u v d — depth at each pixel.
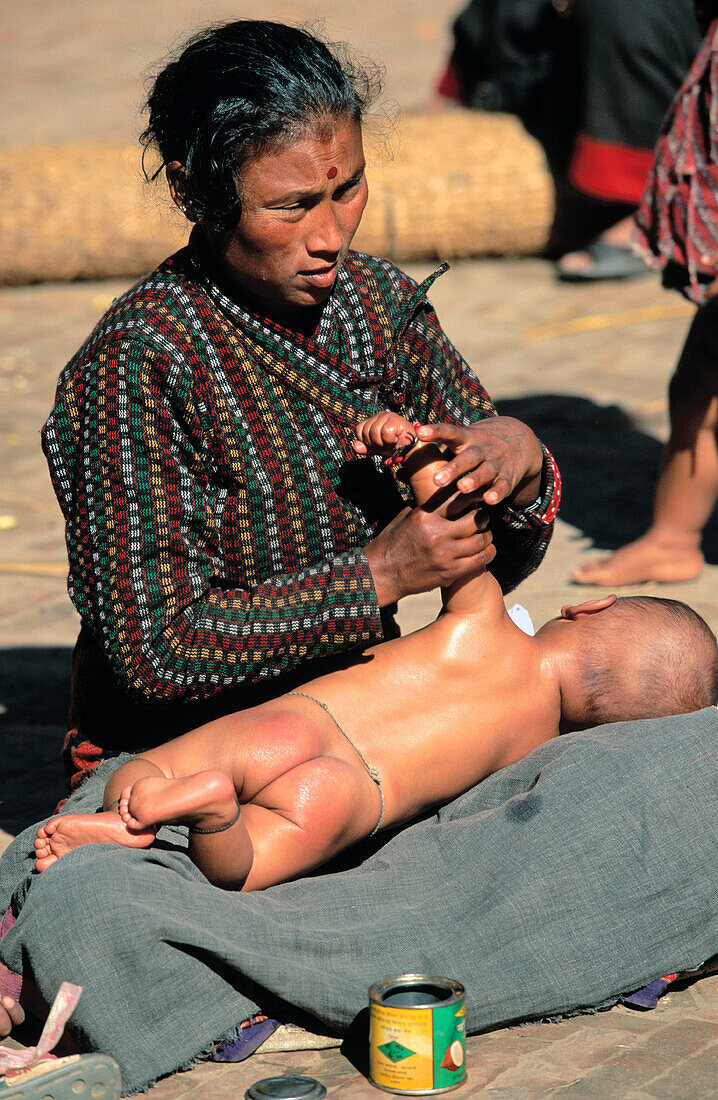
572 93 9.67
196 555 2.98
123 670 2.95
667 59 9.02
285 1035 2.81
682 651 3.44
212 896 2.76
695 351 4.98
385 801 3.08
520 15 10.09
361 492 3.12
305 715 3.04
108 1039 2.65
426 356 3.28
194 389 2.95
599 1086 2.62
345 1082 2.66
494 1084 2.64
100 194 10.05
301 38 2.86
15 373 8.27
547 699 3.34
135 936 2.64
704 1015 2.90
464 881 2.98
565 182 9.99
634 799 3.02
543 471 3.22
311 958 2.78
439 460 2.92
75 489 2.99
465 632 3.24
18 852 3.01
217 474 3.00
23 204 10.05
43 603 5.43
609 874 2.95
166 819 2.71
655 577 5.27
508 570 3.39
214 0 20.00
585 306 9.21
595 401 7.48
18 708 4.55
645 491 6.29
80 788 3.16
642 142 9.23
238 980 2.75
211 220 2.84
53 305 9.73
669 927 2.95
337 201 2.88
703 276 4.75
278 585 3.03
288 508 3.05
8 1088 2.46
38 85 15.34
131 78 15.39
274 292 2.94
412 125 10.41
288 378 3.04
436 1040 2.58
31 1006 2.81
